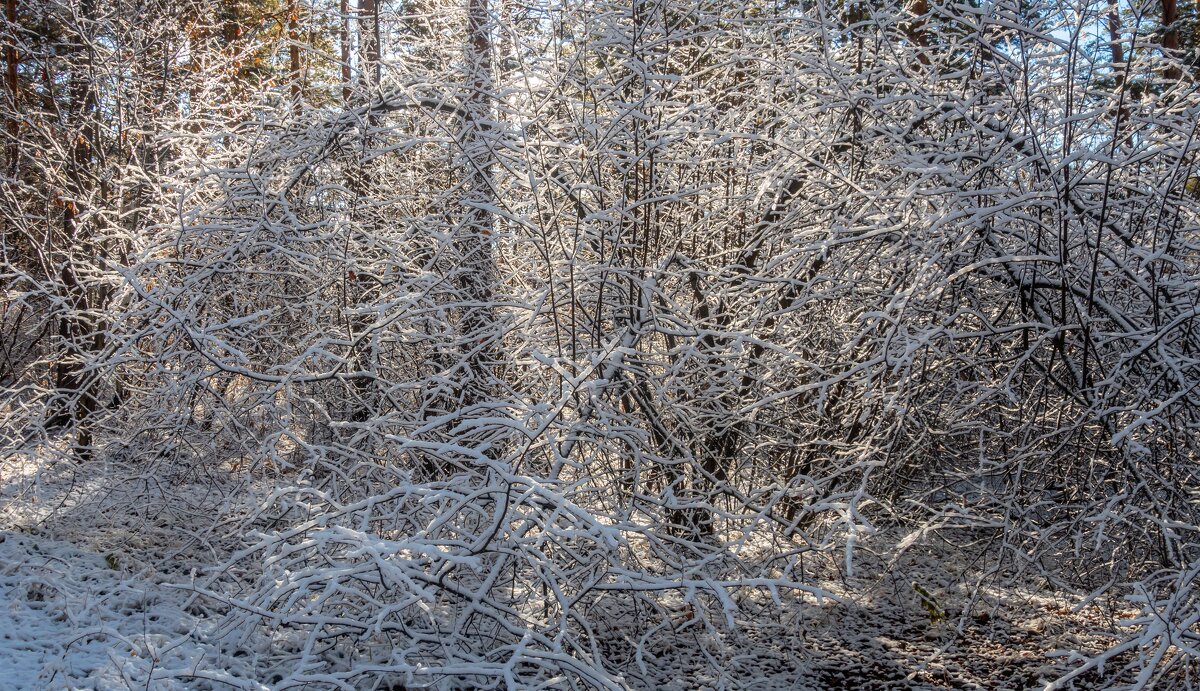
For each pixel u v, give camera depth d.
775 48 6.55
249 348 6.91
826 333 6.29
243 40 10.46
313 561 5.05
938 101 5.60
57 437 7.22
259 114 6.67
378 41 6.75
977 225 5.17
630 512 5.24
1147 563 5.34
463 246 6.36
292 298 6.91
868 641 5.78
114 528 6.67
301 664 3.80
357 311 5.14
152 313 5.94
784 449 6.39
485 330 5.81
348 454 5.54
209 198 7.18
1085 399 5.24
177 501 7.21
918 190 5.16
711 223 6.83
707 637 5.63
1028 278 5.51
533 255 6.23
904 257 5.50
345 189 6.26
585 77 5.97
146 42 9.89
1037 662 5.45
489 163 5.98
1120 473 5.23
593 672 3.89
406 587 4.17
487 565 5.19
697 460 6.06
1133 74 5.63
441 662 4.75
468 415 5.51
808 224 6.46
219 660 4.34
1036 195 5.12
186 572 5.82
